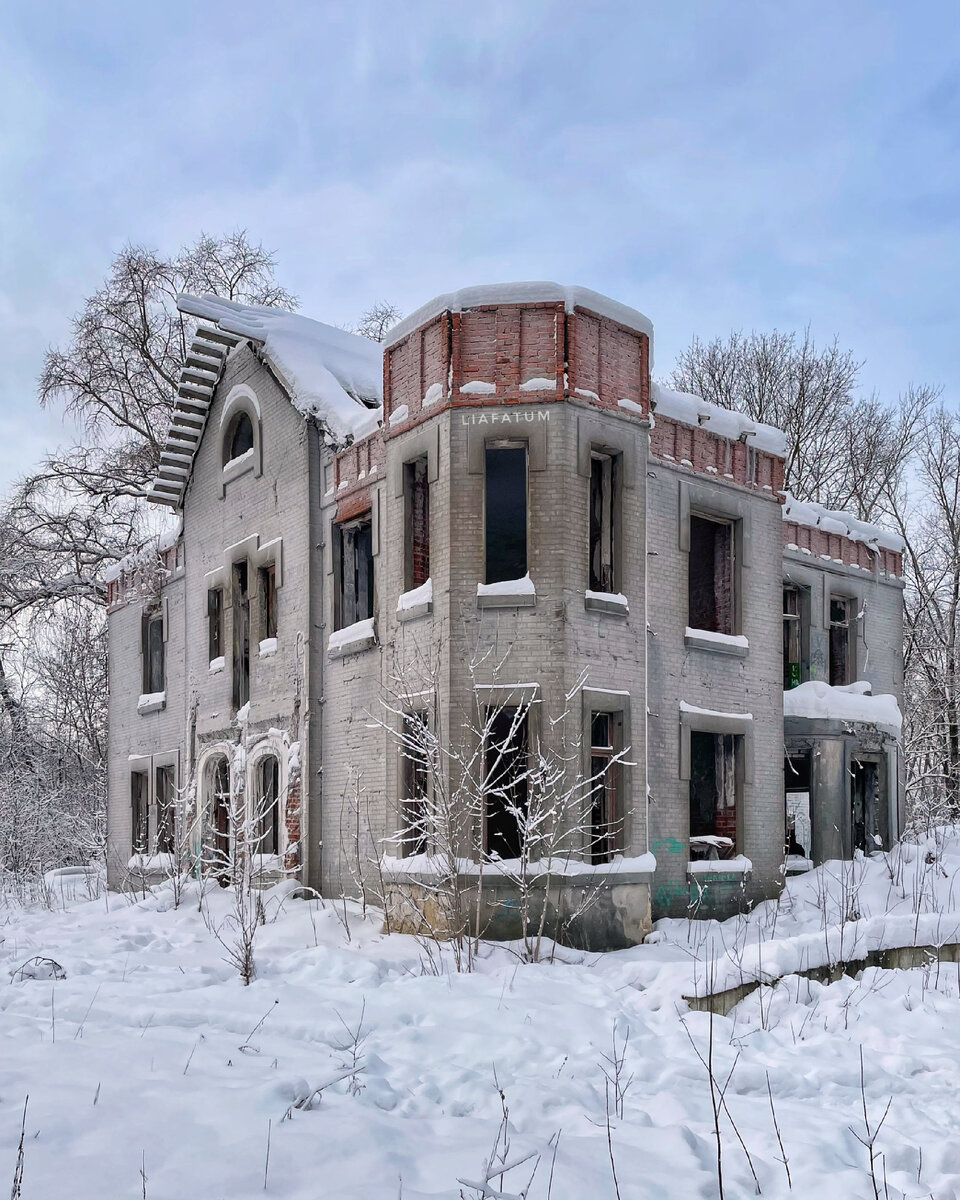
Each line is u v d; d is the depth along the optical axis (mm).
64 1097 6027
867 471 36250
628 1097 7008
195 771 21734
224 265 33875
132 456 33438
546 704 14008
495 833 14383
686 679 16438
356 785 16531
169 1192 4793
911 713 31828
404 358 15930
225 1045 7645
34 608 33562
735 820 17109
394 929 14477
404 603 15320
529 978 10523
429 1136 5844
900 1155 6012
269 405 19875
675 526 16609
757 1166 5734
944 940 12023
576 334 14766
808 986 9961
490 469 15328
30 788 30750
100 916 16906
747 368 38719
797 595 21062
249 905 15258
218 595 21750
